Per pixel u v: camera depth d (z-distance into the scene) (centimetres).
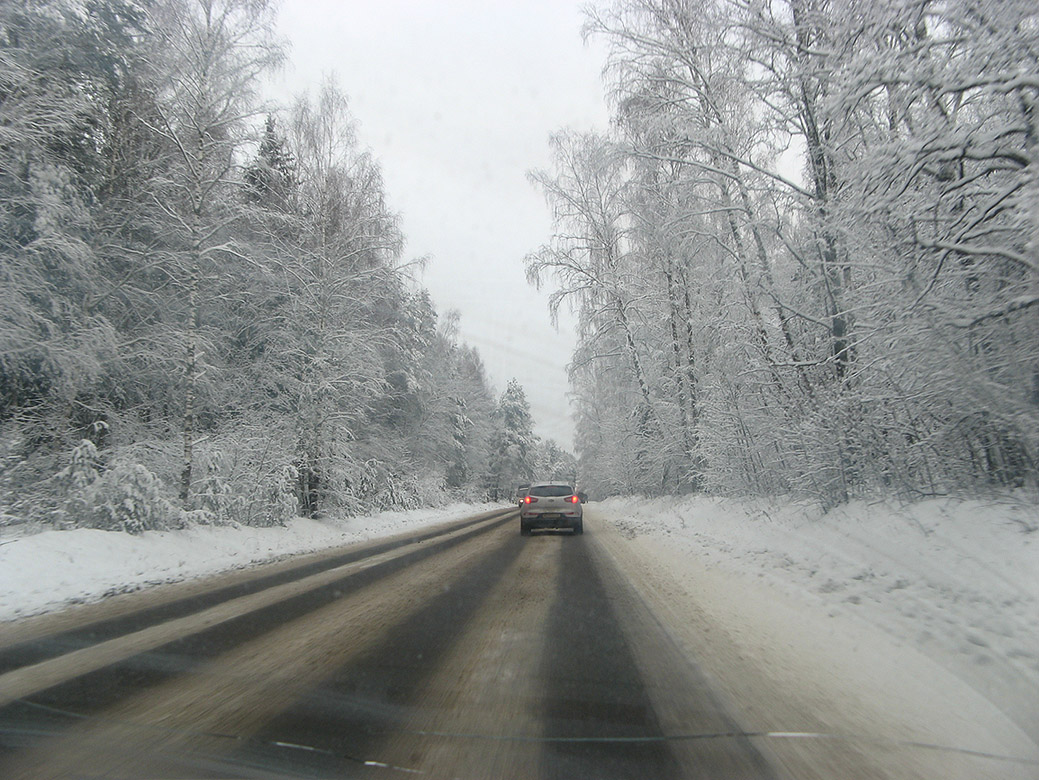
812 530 1177
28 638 641
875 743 388
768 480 1591
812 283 1209
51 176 1314
